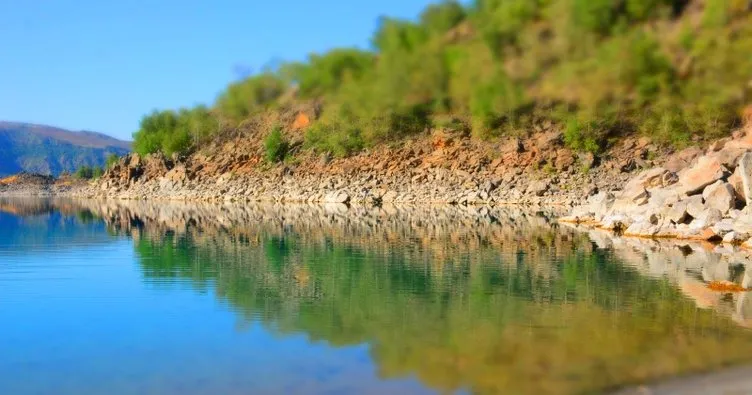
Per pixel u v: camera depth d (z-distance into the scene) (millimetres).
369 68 64125
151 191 98500
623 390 9703
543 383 10148
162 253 26844
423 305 16062
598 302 16297
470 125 78438
